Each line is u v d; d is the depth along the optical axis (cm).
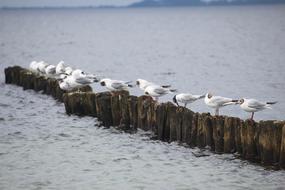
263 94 3594
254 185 1748
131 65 5716
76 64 5919
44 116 2786
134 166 1959
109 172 1902
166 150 2117
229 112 2900
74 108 2738
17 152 2148
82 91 2933
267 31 12306
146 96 2361
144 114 2311
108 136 2347
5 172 1911
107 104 2472
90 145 2234
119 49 8194
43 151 2162
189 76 4662
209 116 2050
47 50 8019
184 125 2131
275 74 4647
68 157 2078
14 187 1767
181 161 1991
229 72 4894
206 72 4938
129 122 2398
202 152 2053
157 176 1852
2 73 4816
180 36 11444
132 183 1792
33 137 2377
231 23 17338
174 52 7525
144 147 2169
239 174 1839
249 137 1914
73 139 2331
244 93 3659
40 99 3269
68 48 8438
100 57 6794
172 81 4347
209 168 1908
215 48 8094
